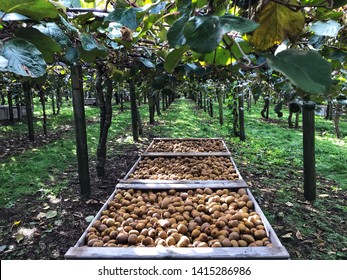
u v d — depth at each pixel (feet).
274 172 16.52
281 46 2.40
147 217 7.30
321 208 11.78
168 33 2.13
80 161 12.84
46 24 2.62
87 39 3.25
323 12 2.92
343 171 16.58
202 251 5.39
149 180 9.72
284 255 5.22
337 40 3.86
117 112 44.83
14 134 27.17
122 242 6.16
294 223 10.46
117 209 8.04
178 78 6.69
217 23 1.77
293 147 22.63
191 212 7.57
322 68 1.59
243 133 24.66
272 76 5.91
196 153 14.12
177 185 9.23
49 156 19.17
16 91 26.03
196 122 34.94
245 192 8.78
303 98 4.94
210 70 6.51
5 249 9.03
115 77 8.59
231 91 22.13
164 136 26.61
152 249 5.48
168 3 3.12
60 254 8.80
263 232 6.29
